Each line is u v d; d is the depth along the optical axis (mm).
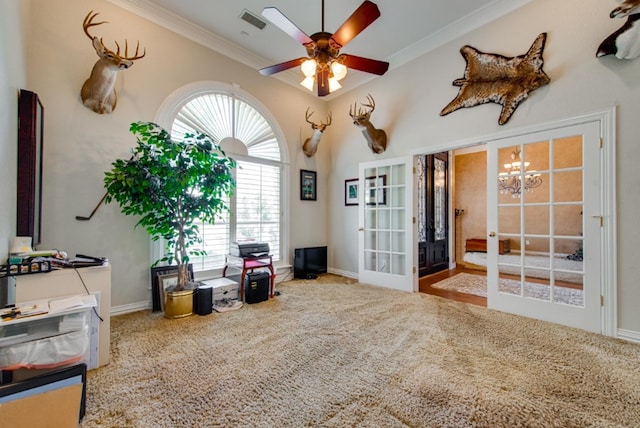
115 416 1394
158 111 3156
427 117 3697
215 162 2969
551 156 2691
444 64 3514
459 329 2516
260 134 4203
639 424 1345
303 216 4762
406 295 3652
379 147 4160
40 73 2475
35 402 1159
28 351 1359
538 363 1913
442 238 5676
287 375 1775
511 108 2920
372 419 1380
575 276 2660
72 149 2635
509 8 2943
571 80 2564
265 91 4230
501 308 3020
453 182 6109
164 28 3221
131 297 2979
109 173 2475
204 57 3557
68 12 2627
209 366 1879
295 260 4539
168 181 2627
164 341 2252
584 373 1785
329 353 2066
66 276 1795
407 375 1771
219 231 3686
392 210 4129
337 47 2326
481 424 1346
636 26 2084
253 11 3137
